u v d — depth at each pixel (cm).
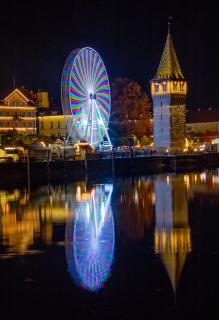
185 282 3491
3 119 16550
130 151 14112
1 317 3052
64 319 3012
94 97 11819
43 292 3369
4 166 10144
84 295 3316
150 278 3578
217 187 9031
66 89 11050
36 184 10412
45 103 19688
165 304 3166
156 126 17625
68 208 6800
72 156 12344
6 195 8456
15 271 3778
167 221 5578
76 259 4059
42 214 6309
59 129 18350
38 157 11525
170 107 17338
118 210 6494
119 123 17900
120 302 3203
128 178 11688
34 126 17350
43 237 4891
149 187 9331
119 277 3612
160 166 14588
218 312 3058
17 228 5381
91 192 8738
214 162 16862
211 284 3444
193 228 5166
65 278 3606
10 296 3312
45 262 3997
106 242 4622
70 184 10362
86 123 11675
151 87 17638
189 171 14100
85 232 5100
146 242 4578
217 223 5391
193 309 3095
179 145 17450
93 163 12219
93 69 11794
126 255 4147
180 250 4262
